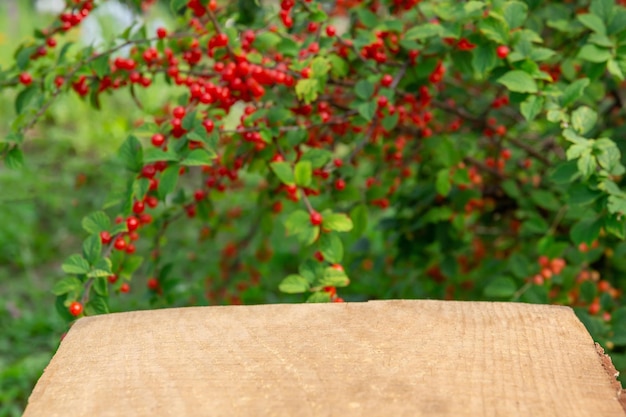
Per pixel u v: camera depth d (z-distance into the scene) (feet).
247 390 2.57
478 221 4.57
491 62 3.31
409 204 4.29
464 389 2.55
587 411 2.50
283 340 2.70
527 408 2.51
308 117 3.75
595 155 3.12
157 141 3.20
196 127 3.14
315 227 3.16
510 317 2.76
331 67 3.53
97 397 2.57
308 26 3.54
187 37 3.65
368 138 3.65
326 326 2.74
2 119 9.33
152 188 3.31
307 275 3.11
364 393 2.55
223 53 3.54
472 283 4.54
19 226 6.89
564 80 3.94
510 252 4.54
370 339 2.69
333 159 3.72
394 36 3.72
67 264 3.04
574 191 3.18
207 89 3.34
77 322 2.81
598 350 2.65
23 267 6.59
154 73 3.62
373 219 6.34
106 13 9.61
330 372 2.60
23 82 3.53
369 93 3.45
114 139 8.20
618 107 4.18
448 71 4.55
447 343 2.68
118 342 2.72
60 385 2.61
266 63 3.48
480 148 4.56
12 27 11.59
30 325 5.47
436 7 3.51
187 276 5.82
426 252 4.39
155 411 2.53
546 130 4.24
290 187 3.27
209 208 3.92
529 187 4.28
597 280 4.13
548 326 2.73
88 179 7.44
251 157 3.73
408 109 4.12
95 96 3.67
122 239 3.19
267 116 3.46
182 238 5.96
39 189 7.32
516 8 3.30
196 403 2.54
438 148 3.89
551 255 3.72
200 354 2.67
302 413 2.51
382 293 4.53
